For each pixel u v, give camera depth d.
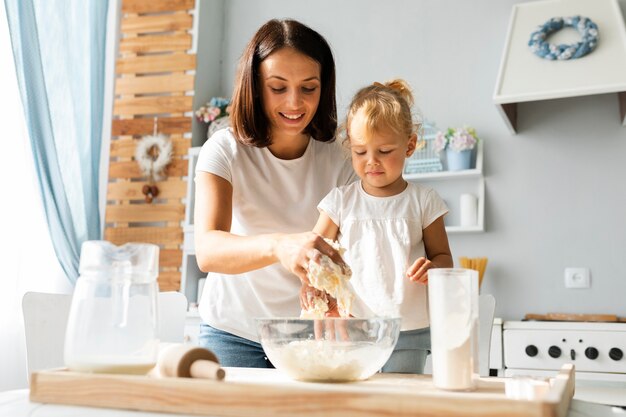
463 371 0.84
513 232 3.05
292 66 1.40
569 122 3.05
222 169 1.48
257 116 1.50
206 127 3.62
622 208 2.92
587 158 3.00
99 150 3.40
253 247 1.17
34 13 2.92
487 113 3.18
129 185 3.57
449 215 3.15
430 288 0.88
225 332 1.56
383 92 1.57
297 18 3.63
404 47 3.39
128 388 0.79
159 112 3.57
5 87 2.84
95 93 3.39
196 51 3.56
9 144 2.84
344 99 3.46
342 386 0.84
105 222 3.58
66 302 1.42
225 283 1.57
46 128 2.96
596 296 2.90
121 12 3.74
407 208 1.54
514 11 2.99
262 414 0.73
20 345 2.80
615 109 2.99
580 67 2.72
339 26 3.54
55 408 0.80
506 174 3.10
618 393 2.42
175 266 3.42
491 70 3.21
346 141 1.66
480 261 2.95
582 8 2.86
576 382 2.69
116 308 0.85
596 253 2.93
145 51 3.65
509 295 3.02
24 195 2.90
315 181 1.63
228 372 1.05
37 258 2.96
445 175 3.05
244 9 3.78
